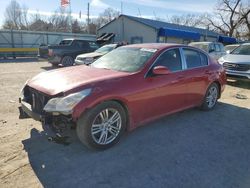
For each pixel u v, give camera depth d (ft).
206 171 11.02
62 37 86.38
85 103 11.17
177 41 86.07
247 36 139.64
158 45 16.26
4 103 19.99
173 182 10.18
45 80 12.98
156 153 12.44
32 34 80.59
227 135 15.03
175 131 15.26
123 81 12.79
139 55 15.24
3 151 12.14
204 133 15.17
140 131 14.99
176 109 16.19
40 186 9.68
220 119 17.87
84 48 48.34
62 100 11.11
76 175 10.42
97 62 16.51
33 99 12.65
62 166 11.03
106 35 82.79
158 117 14.99
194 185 10.03
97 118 11.96
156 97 14.24
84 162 11.39
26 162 11.26
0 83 28.45
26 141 13.24
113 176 10.43
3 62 56.44
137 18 90.33
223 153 12.71
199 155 12.41
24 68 44.73
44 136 13.80
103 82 12.19
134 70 13.96
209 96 19.44
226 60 32.09
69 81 12.32
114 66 14.99
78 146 12.79
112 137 12.76
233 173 10.94
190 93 16.99
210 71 18.72
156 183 10.07
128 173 10.67
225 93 27.04
